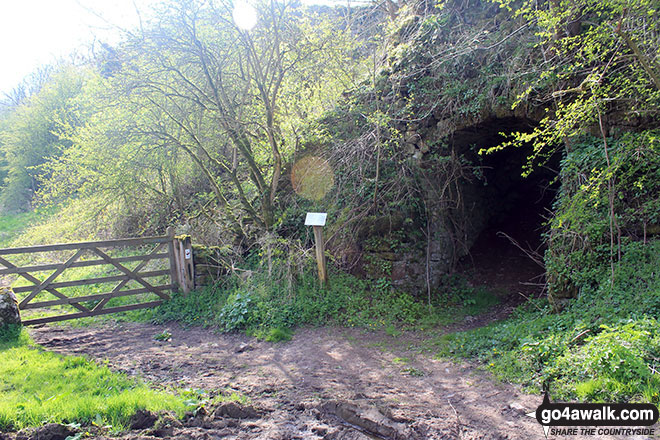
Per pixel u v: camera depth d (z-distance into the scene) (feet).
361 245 29.27
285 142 33.32
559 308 20.74
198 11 27.58
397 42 33.19
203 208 34.30
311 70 31.09
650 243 18.72
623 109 20.08
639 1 15.62
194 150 33.35
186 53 28.32
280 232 32.22
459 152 31.48
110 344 21.99
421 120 29.48
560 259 20.97
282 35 29.35
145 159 31.09
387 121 28.53
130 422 11.75
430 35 29.78
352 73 33.99
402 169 29.07
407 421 13.04
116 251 41.32
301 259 27.37
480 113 26.32
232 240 32.94
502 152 38.47
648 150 18.11
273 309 24.59
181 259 28.73
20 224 68.64
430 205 30.35
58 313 28.76
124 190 32.68
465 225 35.37
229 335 23.49
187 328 25.16
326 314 25.27
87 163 31.94
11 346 19.69
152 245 40.16
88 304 29.81
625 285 17.83
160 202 39.32
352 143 29.99
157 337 23.09
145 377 16.78
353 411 13.65
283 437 11.95
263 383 16.63
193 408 13.00
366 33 40.32
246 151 31.14
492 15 27.66
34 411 11.46
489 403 14.02
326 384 16.52
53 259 41.50
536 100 23.63
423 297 28.43
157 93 29.76
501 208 42.24
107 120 31.09
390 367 18.44
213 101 30.22
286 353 20.44
